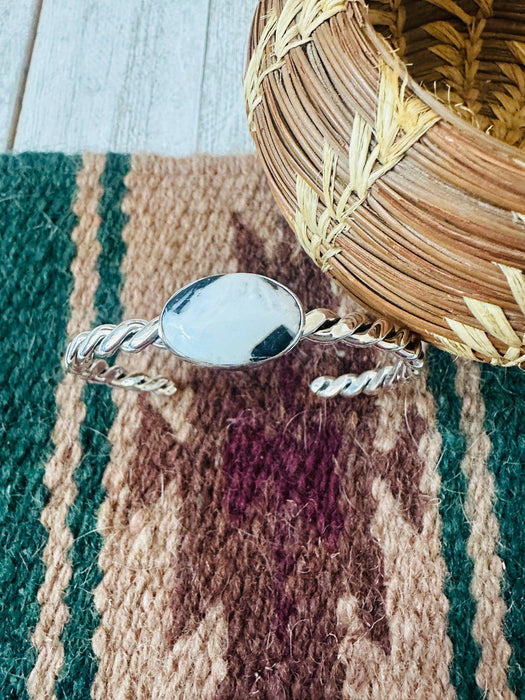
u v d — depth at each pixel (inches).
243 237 7.2
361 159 4.4
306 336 5.3
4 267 7.1
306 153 4.7
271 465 6.6
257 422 6.7
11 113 8.2
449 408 6.7
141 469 6.6
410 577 6.3
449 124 4.2
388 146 4.3
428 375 6.8
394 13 5.9
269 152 5.1
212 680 6.1
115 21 8.4
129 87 8.2
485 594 6.3
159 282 7.1
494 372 6.8
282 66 4.8
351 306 7.0
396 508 6.5
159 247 7.2
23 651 6.1
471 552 6.4
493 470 6.6
